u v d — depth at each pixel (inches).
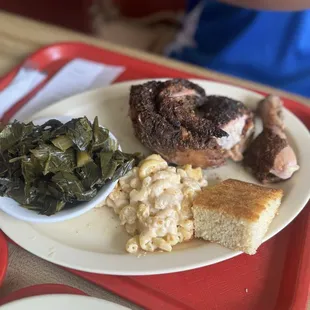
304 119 17.8
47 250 12.9
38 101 18.5
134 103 15.6
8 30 22.3
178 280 12.8
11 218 13.7
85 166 13.6
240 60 25.0
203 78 19.5
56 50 20.8
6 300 12.3
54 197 13.4
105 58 20.6
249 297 12.5
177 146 14.9
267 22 23.9
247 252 12.9
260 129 16.7
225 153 15.3
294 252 13.5
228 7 25.5
